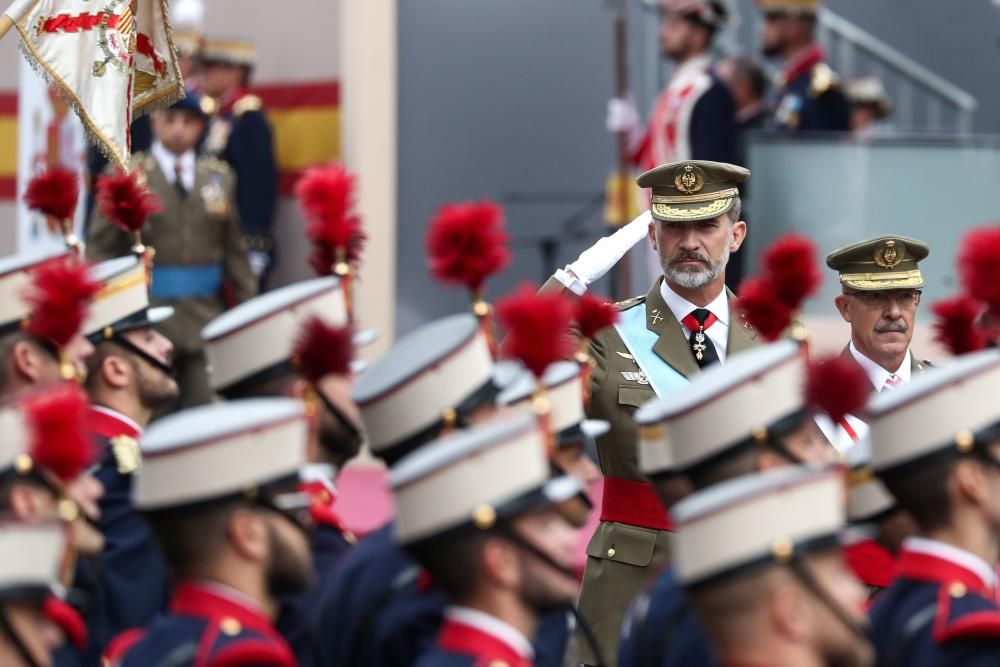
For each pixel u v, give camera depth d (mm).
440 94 41719
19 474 14062
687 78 36438
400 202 41312
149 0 23188
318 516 16719
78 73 21969
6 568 12516
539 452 13305
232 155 37719
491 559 13062
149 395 19312
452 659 13094
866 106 41406
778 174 36406
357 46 39375
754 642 12531
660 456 15320
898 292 23094
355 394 16031
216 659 13398
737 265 35938
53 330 16531
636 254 38812
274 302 17562
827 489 12703
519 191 42531
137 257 19922
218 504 13688
